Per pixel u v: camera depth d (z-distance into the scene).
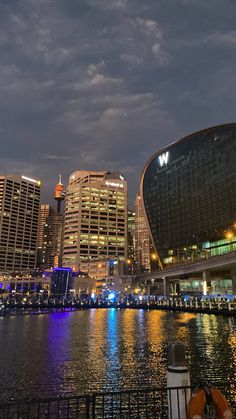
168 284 163.88
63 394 22.86
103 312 120.31
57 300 167.50
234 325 64.00
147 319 83.81
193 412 8.44
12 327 68.25
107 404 20.42
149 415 17.81
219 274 139.00
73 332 58.28
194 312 103.75
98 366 31.09
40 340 48.44
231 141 175.38
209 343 42.34
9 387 24.56
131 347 41.41
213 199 184.38
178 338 47.72
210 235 183.50
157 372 28.75
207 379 25.34
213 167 187.25
